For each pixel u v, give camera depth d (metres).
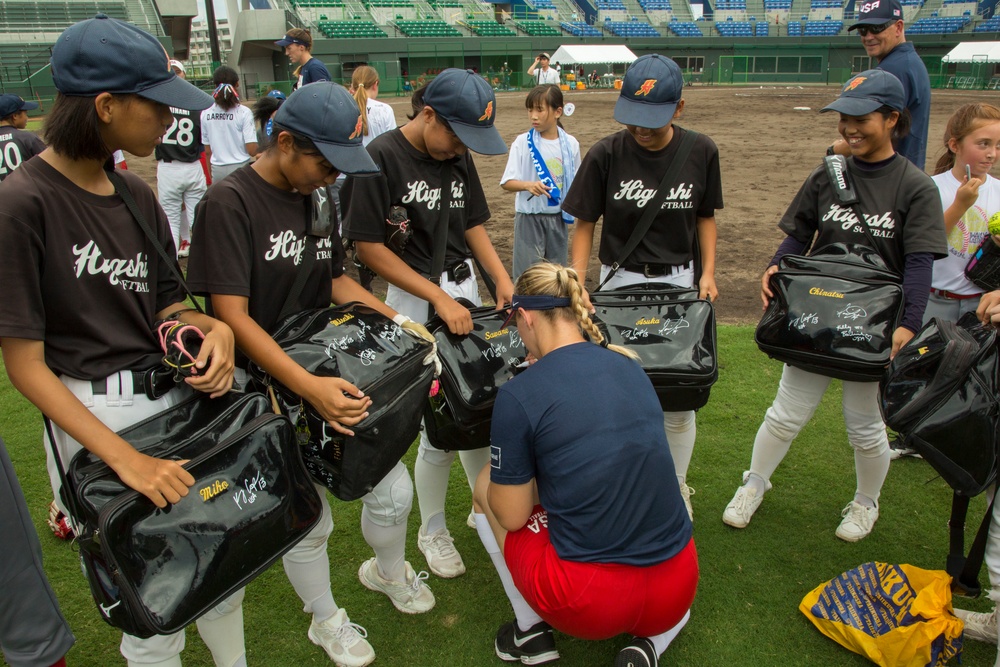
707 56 39.38
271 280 2.19
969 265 2.95
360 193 2.64
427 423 2.63
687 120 20.09
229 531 1.77
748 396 4.38
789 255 2.98
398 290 2.95
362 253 2.73
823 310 2.74
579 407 2.08
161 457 1.78
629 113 2.88
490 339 2.70
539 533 2.28
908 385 2.36
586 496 2.08
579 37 38.59
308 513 2.01
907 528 3.18
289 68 32.72
